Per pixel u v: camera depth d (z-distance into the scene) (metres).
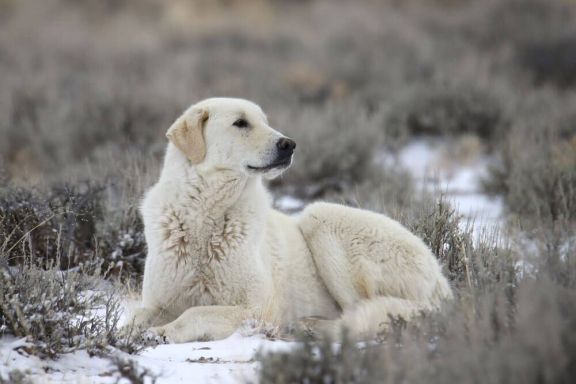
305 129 41.31
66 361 13.49
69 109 47.28
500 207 31.08
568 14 76.81
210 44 77.81
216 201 17.19
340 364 11.05
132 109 46.06
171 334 15.99
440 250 20.14
